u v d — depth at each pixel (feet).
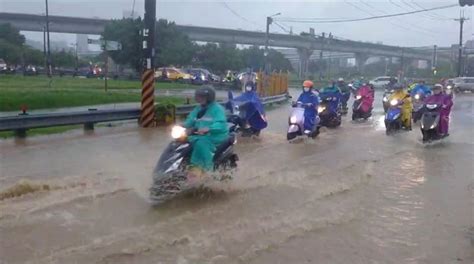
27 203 22.09
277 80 109.91
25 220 19.83
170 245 17.79
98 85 133.28
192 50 213.25
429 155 40.22
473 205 25.05
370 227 21.02
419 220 22.30
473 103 116.67
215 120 25.91
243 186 26.78
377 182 29.43
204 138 25.23
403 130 55.16
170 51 202.49
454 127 63.21
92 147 39.45
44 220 19.94
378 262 17.35
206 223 20.39
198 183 24.72
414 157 39.06
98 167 30.83
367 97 68.33
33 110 71.36
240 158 35.96
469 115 81.82
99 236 18.42
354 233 20.16
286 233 19.71
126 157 34.94
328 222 21.34
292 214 22.18
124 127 54.34
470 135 54.34
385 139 49.29
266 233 19.54
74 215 20.74
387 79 204.54
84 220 20.17
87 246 17.38
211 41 286.46
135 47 178.81
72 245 17.44
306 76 292.40
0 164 31.37
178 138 24.52
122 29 180.86
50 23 261.24
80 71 213.25
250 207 23.00
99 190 24.75
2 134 45.60
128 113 54.90
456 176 31.99
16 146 39.01
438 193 27.35
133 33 179.22
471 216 23.15
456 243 19.54
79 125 54.80
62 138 44.24
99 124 56.34
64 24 264.11
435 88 47.83
